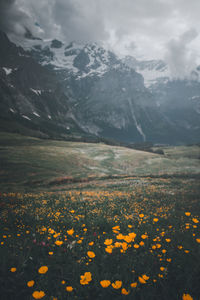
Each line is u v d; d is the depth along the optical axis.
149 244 4.05
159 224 6.20
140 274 2.85
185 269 2.89
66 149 101.12
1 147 87.44
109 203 11.70
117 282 2.18
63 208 9.51
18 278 2.77
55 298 2.27
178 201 14.49
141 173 64.38
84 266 3.03
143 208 10.67
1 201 12.03
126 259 3.20
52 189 31.83
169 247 3.75
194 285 2.63
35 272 2.93
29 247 3.65
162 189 22.52
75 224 5.96
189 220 6.93
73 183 42.47
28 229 5.45
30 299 2.38
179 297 2.44
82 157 84.69
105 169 69.81
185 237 4.42
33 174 51.50
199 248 3.62
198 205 12.59
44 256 3.45
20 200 12.62
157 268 3.00
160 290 2.62
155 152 138.38
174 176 47.22
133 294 2.39
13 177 48.12
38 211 8.27
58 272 3.02
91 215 7.75
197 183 29.33
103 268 3.00
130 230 5.18
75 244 3.93
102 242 4.14
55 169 60.00
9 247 3.78
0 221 6.51
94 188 28.56
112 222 6.24
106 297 2.44
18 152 77.38
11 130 193.62
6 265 3.01
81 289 2.56
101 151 104.25
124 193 18.05
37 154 77.56
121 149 116.00
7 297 2.50
